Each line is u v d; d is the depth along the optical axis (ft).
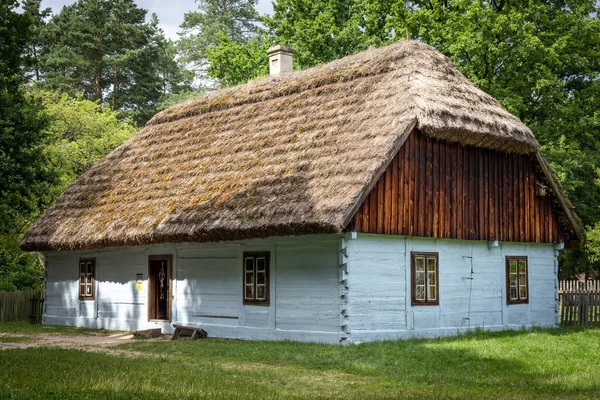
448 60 73.00
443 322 66.33
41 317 91.30
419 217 63.93
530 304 76.54
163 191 74.90
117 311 80.07
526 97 114.01
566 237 81.97
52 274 89.40
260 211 60.80
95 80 182.70
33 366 43.68
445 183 66.85
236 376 41.47
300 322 61.67
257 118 76.89
